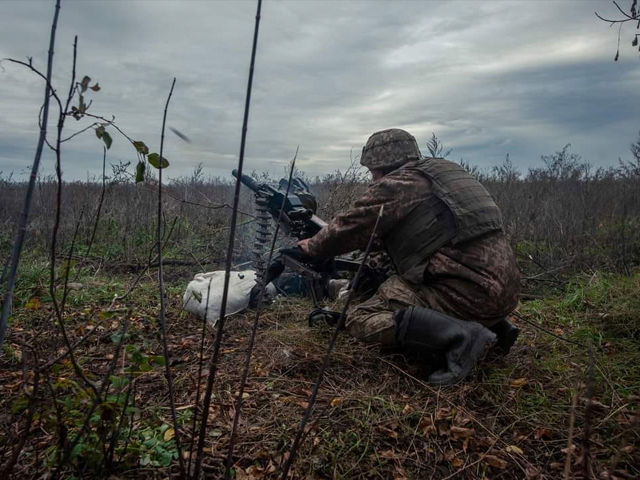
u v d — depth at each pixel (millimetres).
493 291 2502
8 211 6766
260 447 1964
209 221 6715
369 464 1920
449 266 2553
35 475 1691
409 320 2551
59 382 1514
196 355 2869
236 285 3662
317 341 3020
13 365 2643
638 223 6328
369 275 3332
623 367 2688
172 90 1320
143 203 6566
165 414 2176
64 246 5617
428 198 2602
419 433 2131
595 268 4875
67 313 3492
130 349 1542
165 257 5523
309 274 3248
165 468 1778
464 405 2344
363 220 2697
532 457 1995
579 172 9203
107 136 1272
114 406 1561
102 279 4535
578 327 3346
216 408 2232
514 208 6656
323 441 2018
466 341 2469
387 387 2523
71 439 1789
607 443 2033
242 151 1219
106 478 1652
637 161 7680
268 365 2711
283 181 3643
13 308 3463
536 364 2756
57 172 1283
